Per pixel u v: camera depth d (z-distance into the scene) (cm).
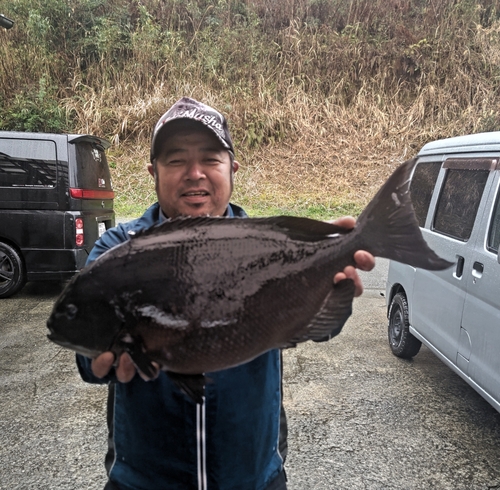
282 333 129
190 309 122
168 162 152
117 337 122
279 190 1248
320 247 133
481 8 1580
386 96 1471
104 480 281
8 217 622
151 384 146
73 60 1510
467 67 1477
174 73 1469
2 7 1516
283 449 174
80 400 373
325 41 1548
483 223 355
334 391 395
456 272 376
